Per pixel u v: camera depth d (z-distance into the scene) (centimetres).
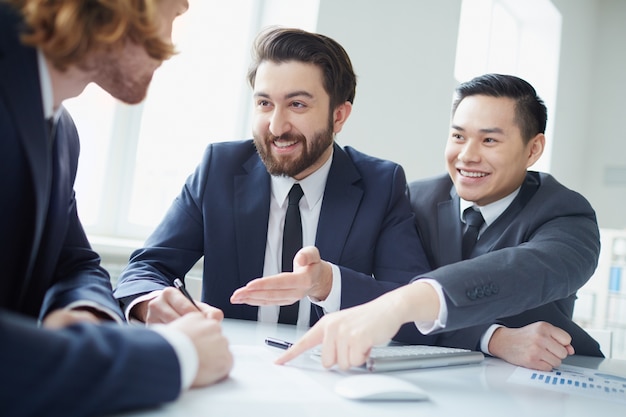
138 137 256
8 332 46
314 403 65
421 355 96
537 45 542
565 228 133
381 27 301
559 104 545
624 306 464
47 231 87
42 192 70
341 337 82
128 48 76
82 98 240
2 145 65
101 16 69
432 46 340
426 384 83
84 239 108
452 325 94
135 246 223
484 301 96
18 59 67
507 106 145
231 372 76
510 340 114
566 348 112
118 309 91
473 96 150
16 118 66
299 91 142
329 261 148
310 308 152
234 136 298
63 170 89
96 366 49
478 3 471
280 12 287
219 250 148
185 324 69
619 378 106
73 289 91
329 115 150
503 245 145
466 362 104
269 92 143
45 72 72
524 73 546
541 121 152
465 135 150
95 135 246
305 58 143
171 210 154
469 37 470
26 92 67
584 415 75
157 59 78
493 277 100
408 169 328
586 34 605
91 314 84
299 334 121
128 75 80
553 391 88
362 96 292
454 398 76
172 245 148
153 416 54
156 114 269
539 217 141
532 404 78
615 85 623
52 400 47
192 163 285
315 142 147
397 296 91
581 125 613
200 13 284
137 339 56
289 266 149
